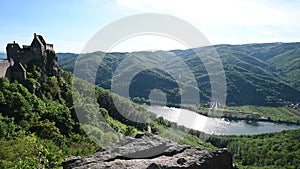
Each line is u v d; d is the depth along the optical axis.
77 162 10.27
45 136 39.94
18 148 33.19
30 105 47.97
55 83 55.22
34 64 56.69
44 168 13.85
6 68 51.91
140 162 9.77
